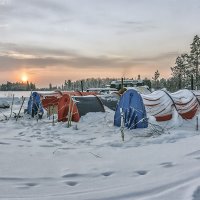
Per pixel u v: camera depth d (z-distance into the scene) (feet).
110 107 69.77
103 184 22.95
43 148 37.60
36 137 47.75
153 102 57.36
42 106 78.59
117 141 41.93
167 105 57.06
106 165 28.43
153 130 47.09
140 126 51.90
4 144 39.96
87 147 38.50
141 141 40.98
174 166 26.48
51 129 55.26
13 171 26.55
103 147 38.09
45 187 22.45
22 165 28.50
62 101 67.41
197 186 20.36
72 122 62.03
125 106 55.16
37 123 66.03
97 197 19.80
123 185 22.33
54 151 35.04
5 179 24.36
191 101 61.26
